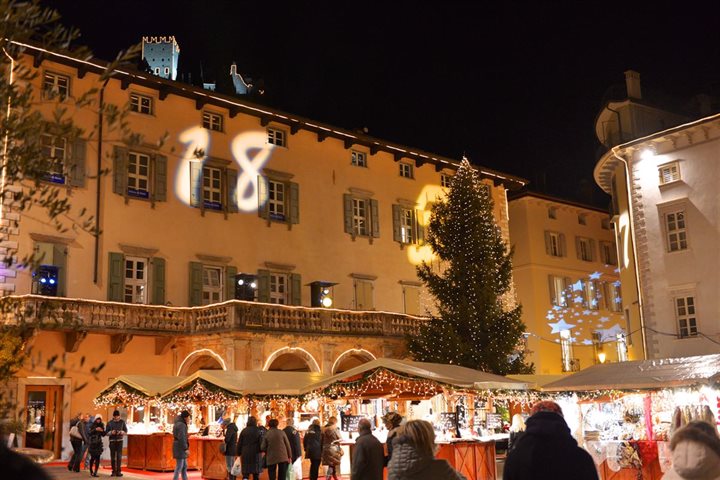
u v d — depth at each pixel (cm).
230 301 2923
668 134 3331
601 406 2492
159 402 2464
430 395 2317
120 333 2816
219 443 2272
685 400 2016
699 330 3177
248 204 3372
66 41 666
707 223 3212
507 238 4350
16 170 605
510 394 2030
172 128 3173
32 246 2694
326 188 3675
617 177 3794
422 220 4050
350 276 3662
